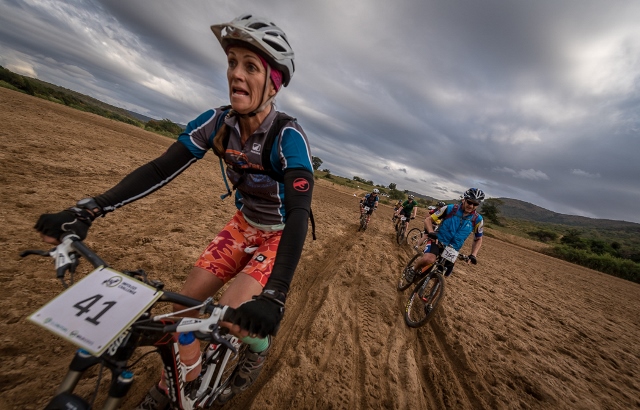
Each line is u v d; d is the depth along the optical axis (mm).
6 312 2762
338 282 5637
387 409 2918
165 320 1188
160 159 1753
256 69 1484
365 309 4883
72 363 1099
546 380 3988
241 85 1504
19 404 2035
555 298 9156
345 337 3893
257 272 1761
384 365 3566
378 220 19031
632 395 4168
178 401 1593
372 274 6602
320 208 15812
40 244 3963
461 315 5496
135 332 1181
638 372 5023
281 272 1334
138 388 2420
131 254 4410
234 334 1139
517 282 10125
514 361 4320
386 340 4137
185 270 4355
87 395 2209
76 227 1400
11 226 4195
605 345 5934
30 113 15031
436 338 4562
